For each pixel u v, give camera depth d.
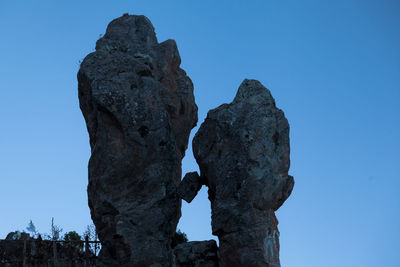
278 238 28.16
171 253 30.55
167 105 33.44
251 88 29.55
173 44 34.59
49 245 30.56
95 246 30.97
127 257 29.73
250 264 27.23
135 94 30.91
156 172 30.62
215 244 29.56
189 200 30.48
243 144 28.34
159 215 30.31
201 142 29.84
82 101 31.81
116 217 29.97
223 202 28.33
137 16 34.53
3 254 30.17
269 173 28.06
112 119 30.44
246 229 27.53
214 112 29.80
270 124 28.64
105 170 30.28
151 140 30.69
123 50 32.94
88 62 31.41
